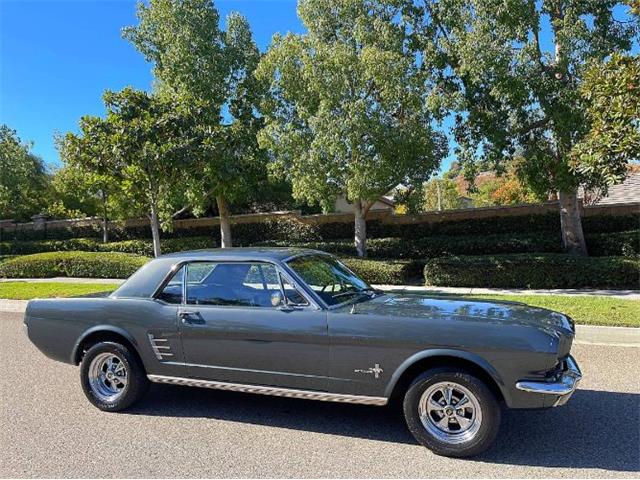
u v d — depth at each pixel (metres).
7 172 25.03
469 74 13.26
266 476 3.78
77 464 4.04
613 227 16.91
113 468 3.96
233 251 5.26
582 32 12.01
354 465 3.94
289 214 21.45
